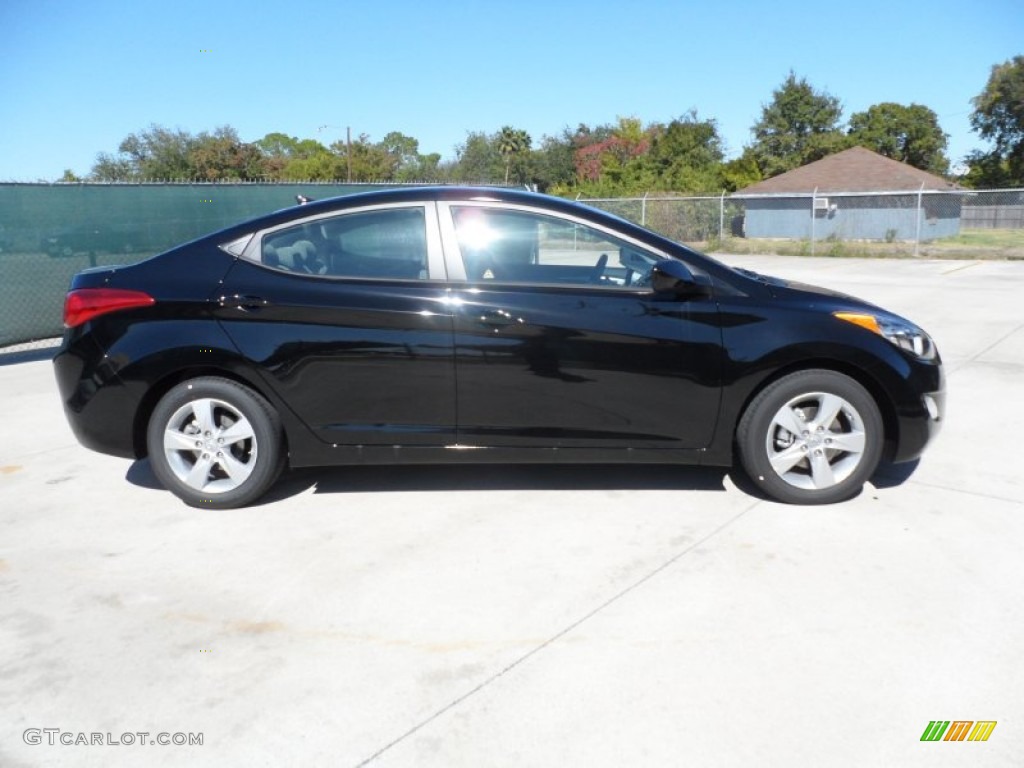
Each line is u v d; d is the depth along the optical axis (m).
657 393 3.89
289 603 3.13
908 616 2.95
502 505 4.07
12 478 4.62
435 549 3.58
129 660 2.77
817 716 2.41
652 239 3.97
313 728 2.41
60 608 3.12
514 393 3.90
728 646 2.79
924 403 3.92
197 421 4.02
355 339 3.88
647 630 2.90
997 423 5.43
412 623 2.97
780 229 34.88
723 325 3.86
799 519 3.83
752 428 3.92
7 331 8.92
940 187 33.72
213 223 10.78
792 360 3.84
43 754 2.30
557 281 4.00
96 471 4.73
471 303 3.86
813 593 3.13
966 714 2.41
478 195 4.05
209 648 2.84
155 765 2.26
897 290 13.81
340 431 3.99
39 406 6.39
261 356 3.89
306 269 4.00
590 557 3.47
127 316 3.96
